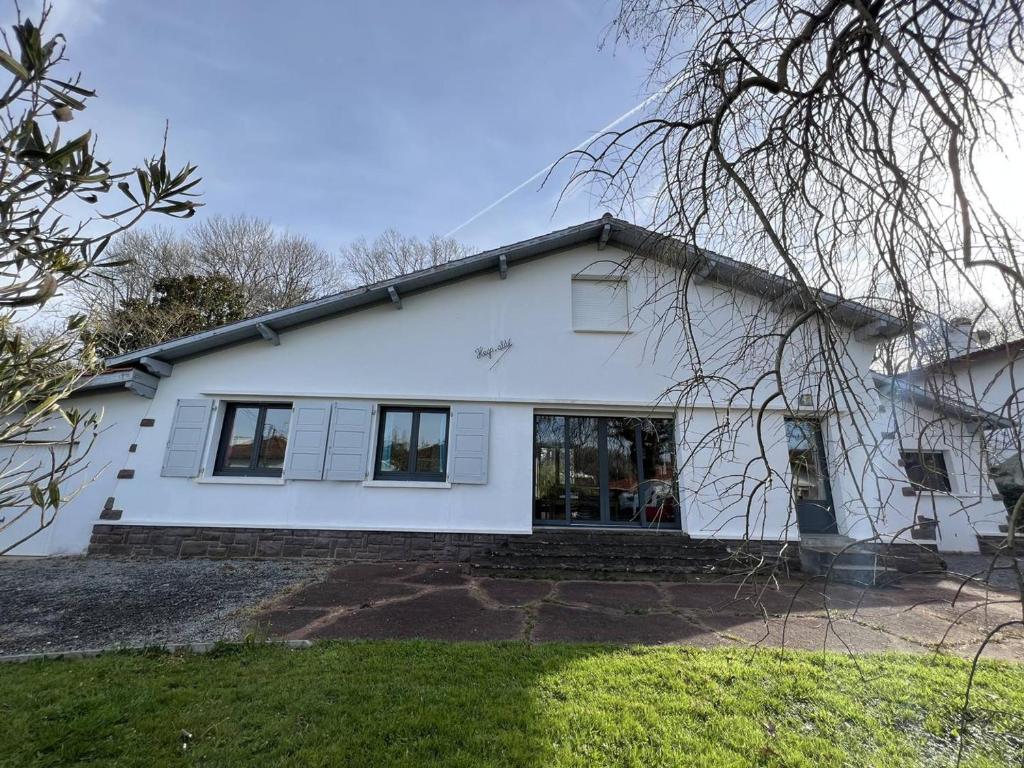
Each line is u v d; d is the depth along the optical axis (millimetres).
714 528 8086
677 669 3613
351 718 2857
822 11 2443
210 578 6461
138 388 8180
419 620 4836
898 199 2410
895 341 2949
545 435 9094
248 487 8219
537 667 3611
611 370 9047
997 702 3201
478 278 9383
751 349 3867
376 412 8781
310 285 27312
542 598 5809
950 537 9227
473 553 8070
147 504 8008
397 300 8945
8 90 1510
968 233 1964
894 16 2365
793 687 3348
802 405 3492
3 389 1864
